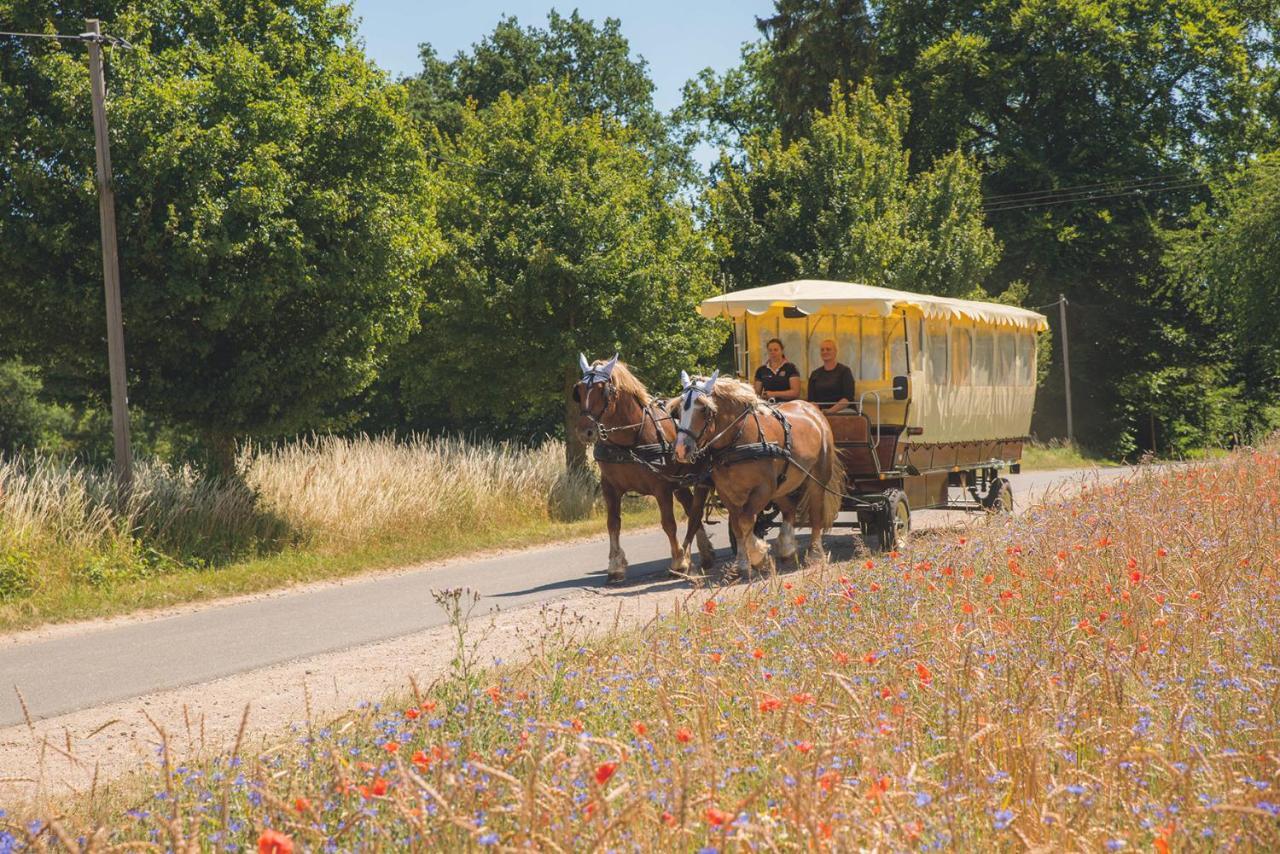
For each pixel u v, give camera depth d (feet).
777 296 44.57
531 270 70.79
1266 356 129.70
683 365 77.46
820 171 97.14
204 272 46.62
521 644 28.27
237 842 12.01
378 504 53.67
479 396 80.18
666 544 54.03
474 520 58.44
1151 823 11.11
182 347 49.26
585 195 74.18
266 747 17.53
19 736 22.04
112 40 45.50
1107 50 134.72
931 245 105.70
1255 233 120.26
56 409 146.92
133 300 46.09
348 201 50.65
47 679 27.27
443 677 23.65
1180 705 15.28
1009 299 122.31
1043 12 135.33
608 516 40.93
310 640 31.35
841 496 42.32
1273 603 22.62
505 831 11.43
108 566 41.34
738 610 25.18
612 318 73.67
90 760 20.11
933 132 138.92
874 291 44.93
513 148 74.54
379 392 129.18
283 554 47.47
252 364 49.67
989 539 33.40
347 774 12.01
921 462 46.47
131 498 44.78
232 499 48.19
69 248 45.44
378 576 45.93
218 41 51.29
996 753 13.20
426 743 15.72
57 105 46.09
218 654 29.81
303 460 57.98
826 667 18.10
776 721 14.56
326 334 51.03
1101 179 136.36
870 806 10.73
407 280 56.08
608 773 10.21
